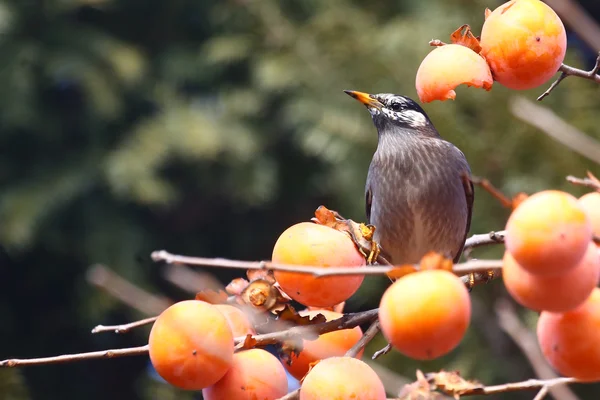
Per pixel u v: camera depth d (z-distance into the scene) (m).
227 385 4.28
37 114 16.17
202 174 16.50
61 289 16.97
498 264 3.50
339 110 12.55
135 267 15.94
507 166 9.77
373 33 12.97
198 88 16.98
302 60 13.89
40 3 16.08
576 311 3.60
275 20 15.12
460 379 4.26
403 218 7.85
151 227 16.77
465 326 3.48
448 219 7.80
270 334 4.46
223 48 15.44
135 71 16.09
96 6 16.28
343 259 4.33
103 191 16.19
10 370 7.11
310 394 4.10
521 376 9.83
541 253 3.25
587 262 3.36
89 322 15.84
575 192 9.57
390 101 8.28
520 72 4.34
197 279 4.60
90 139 16.45
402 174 7.86
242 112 16.19
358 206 12.11
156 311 4.57
